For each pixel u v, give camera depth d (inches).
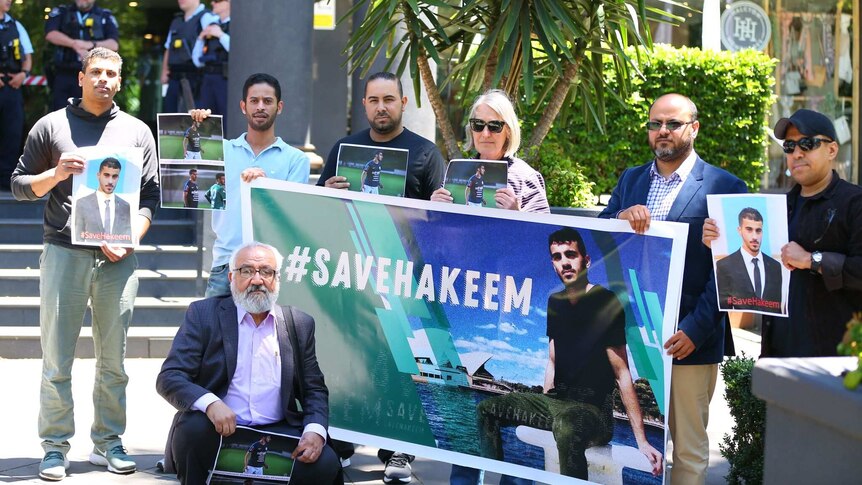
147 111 551.8
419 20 297.4
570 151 409.7
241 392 185.0
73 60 447.2
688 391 193.0
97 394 226.8
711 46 423.5
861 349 128.3
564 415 197.9
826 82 526.3
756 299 178.2
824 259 172.1
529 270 199.9
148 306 354.6
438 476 233.3
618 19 311.6
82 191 213.8
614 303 194.1
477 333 203.8
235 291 185.3
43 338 221.9
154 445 245.9
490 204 201.3
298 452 178.7
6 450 238.2
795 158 178.2
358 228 211.2
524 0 281.6
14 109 439.2
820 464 128.0
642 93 412.8
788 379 132.0
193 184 218.5
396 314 209.2
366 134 235.3
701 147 417.7
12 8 510.3
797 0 518.9
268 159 233.3
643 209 189.5
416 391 208.2
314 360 190.9
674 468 196.5
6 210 410.6
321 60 512.4
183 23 450.6
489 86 311.6
